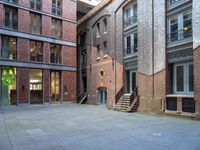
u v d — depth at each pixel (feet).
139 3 62.18
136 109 60.49
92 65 96.58
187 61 47.47
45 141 27.50
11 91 84.07
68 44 101.86
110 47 79.41
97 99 90.94
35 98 90.38
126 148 23.89
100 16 88.22
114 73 75.41
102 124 40.01
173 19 51.19
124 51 71.10
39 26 93.61
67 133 32.27
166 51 51.88
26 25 87.92
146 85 57.77
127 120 44.52
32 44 90.84
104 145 25.23
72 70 102.83
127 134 30.83
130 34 68.44
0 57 80.84
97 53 92.53
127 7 70.79
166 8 52.54
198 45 42.91
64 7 101.45
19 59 85.25
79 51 111.65
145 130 33.47
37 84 91.30
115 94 73.61
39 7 93.20
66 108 75.87
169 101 50.52
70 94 101.55
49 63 94.53
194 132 31.50
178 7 49.55
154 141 26.66
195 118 43.16
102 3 85.56
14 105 84.12
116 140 27.48
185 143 25.49
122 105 64.69
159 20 53.78
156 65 54.34
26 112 63.16
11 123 42.55
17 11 86.43
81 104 96.17
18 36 85.35
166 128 34.88
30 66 88.28
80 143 26.27
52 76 97.91
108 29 81.76
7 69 83.30
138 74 61.52
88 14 99.86
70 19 103.24
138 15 62.49
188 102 45.55
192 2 45.32
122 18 71.97
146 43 58.23
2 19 81.61
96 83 91.56
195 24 43.78
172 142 26.05
